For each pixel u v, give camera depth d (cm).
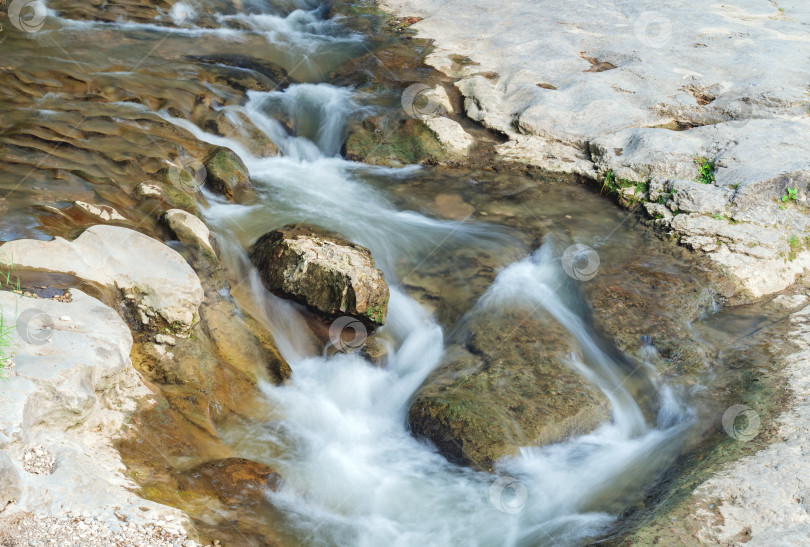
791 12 1062
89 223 523
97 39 851
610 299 593
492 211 709
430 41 991
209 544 365
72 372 379
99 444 396
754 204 662
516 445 466
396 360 568
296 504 425
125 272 481
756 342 557
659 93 830
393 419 518
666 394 521
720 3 1092
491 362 541
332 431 493
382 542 411
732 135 746
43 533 315
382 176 757
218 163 669
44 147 605
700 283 609
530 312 586
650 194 707
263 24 1022
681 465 450
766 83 825
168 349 472
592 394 512
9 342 384
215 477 417
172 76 802
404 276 621
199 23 974
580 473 465
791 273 628
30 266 455
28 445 353
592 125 795
